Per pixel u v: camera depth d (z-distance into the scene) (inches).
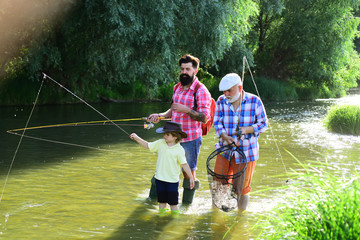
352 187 139.1
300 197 150.4
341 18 1212.5
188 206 205.9
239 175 184.9
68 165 288.2
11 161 297.1
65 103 815.1
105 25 678.5
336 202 131.7
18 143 370.9
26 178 251.8
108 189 232.5
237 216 190.9
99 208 200.2
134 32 653.9
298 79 1293.1
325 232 126.6
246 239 164.4
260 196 221.0
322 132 482.0
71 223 179.5
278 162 306.3
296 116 674.2
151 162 302.0
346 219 126.9
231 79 188.4
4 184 237.9
